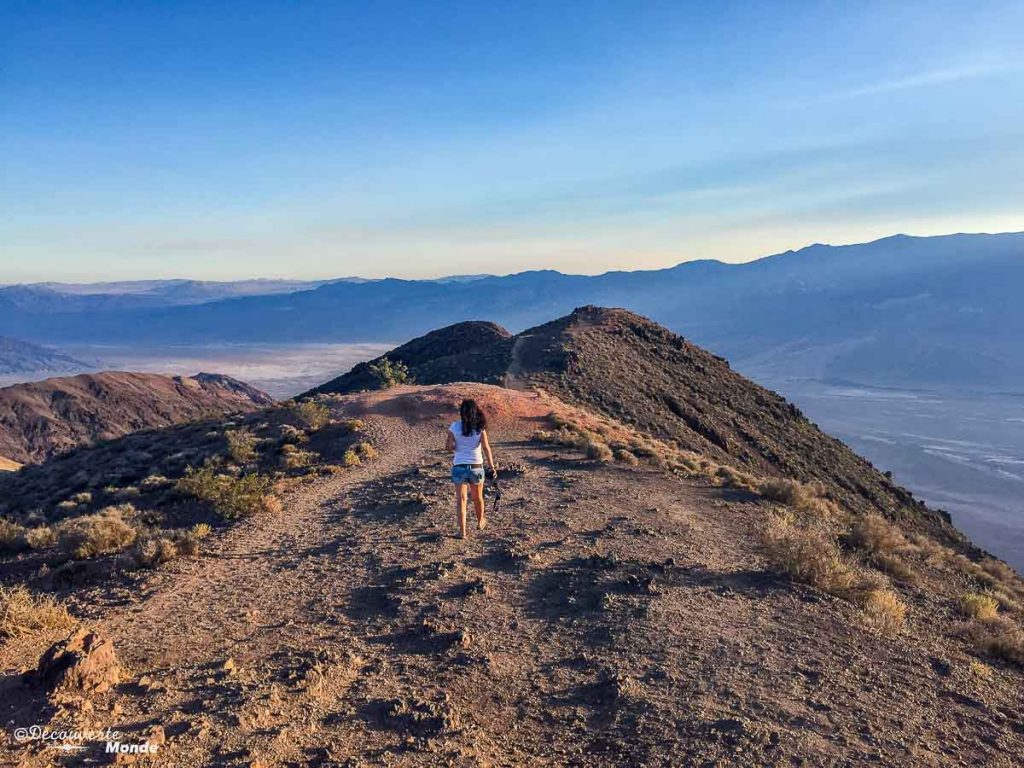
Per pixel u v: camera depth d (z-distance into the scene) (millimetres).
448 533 11414
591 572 9211
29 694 5004
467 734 4934
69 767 3945
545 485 16312
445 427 29062
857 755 5008
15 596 7438
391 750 4609
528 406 33906
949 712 5961
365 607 7953
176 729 4551
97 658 5328
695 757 4797
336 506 15031
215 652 6414
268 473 21766
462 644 6664
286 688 5387
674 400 57812
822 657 6852
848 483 58438
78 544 12508
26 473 35969
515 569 9352
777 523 12102
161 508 17453
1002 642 7980
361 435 27750
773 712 5562
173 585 9227
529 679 6016
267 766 4195
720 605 8133
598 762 4723
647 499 14977
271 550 11297
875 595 8953
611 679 6016
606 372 59531
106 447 39094
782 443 61375
